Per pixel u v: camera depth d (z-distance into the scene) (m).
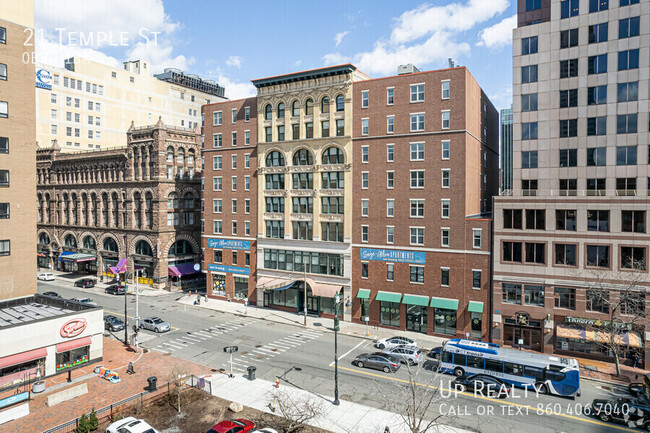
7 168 44.03
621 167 43.38
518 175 47.84
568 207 42.78
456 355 38.75
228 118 65.44
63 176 92.38
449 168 48.69
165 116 115.06
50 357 38.56
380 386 36.47
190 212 80.62
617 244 40.97
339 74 54.53
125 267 80.69
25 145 45.44
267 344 47.09
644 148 42.41
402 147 51.25
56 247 93.69
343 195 54.78
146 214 77.81
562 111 45.91
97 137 100.50
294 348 45.81
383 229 52.50
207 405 33.16
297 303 59.72
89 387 36.38
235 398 34.31
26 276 45.62
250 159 63.22
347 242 54.59
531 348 44.81
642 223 40.06
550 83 46.41
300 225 58.44
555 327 43.66
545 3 51.44
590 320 41.69
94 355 41.84
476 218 48.00
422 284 50.31
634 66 42.62
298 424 29.22
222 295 67.31
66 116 95.00
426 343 47.12
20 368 36.72
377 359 40.00
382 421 30.81
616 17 43.25
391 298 51.44
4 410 31.42
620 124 43.34
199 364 41.47
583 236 42.22
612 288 40.94
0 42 43.34
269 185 61.00
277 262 60.62
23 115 45.28
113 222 83.56
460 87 47.97
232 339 48.75
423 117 50.06
